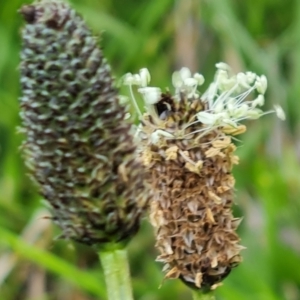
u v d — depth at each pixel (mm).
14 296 178
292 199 171
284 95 190
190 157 92
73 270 138
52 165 89
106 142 89
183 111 92
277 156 181
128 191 91
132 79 94
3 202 182
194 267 94
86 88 88
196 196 93
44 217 93
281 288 161
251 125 184
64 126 88
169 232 93
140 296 168
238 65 190
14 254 168
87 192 90
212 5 192
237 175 175
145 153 92
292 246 174
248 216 173
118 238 93
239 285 158
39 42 86
